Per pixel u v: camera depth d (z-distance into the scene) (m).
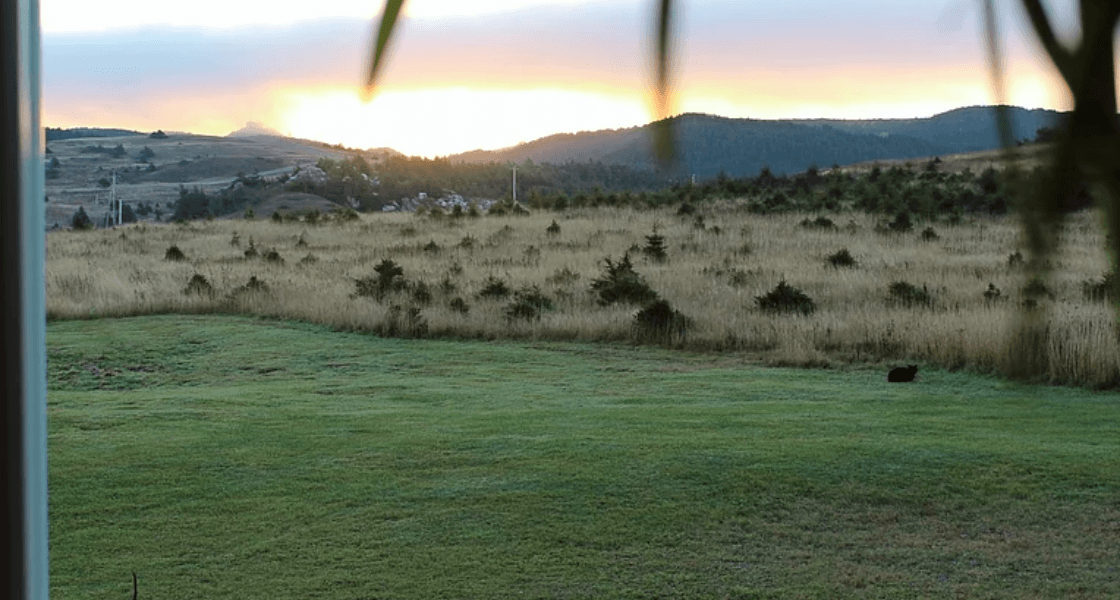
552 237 42.94
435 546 7.34
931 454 9.46
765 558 7.13
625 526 7.71
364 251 40.28
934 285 26.41
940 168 51.94
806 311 22.56
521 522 7.80
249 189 115.06
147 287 28.16
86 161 145.88
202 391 15.62
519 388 15.84
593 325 21.66
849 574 6.85
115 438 10.73
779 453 9.56
